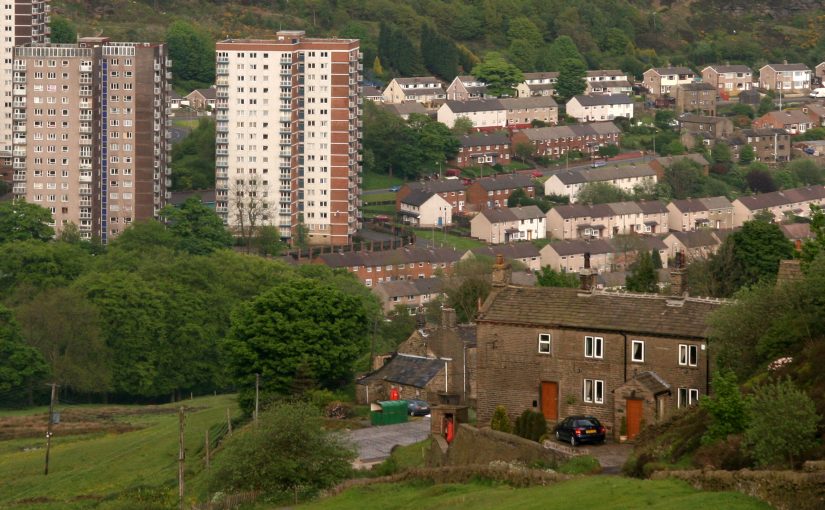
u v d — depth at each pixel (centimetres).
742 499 18388
